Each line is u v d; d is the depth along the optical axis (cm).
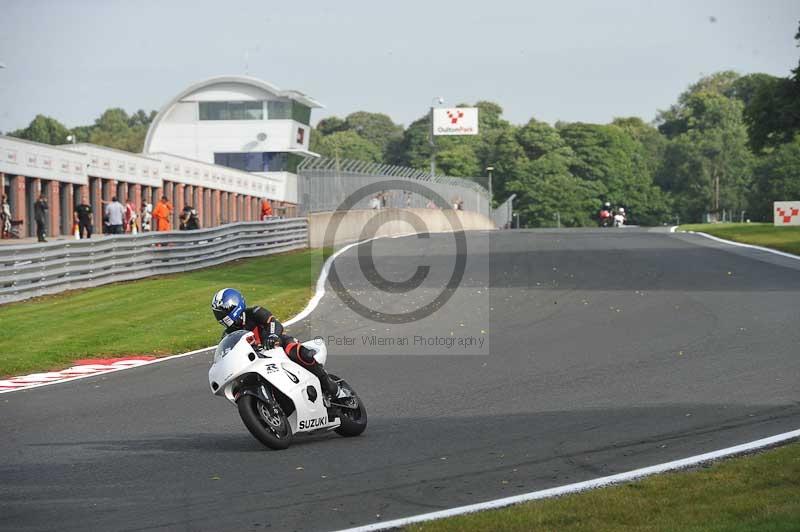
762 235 8219
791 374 2488
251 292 4953
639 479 1522
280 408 1869
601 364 2786
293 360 1922
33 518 1408
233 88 17375
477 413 2172
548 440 1859
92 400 2497
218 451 1858
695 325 3466
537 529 1243
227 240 6731
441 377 2680
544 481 1550
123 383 2750
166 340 3531
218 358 1856
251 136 17412
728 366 2652
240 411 1833
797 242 7162
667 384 2438
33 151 8038
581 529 1235
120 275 5534
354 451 1823
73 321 4028
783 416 2000
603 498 1386
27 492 1566
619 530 1225
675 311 3856
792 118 9919
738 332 3253
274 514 1397
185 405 2383
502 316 3941
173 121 17588
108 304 4556
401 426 2062
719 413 2061
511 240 8456
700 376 2525
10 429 2152
